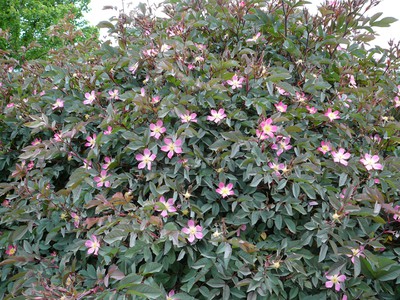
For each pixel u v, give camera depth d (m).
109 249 0.52
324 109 0.62
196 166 0.52
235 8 0.67
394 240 0.55
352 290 0.50
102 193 0.56
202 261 0.48
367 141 0.58
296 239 0.53
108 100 0.65
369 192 0.49
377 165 0.53
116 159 0.57
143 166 0.52
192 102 0.55
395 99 0.66
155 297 0.44
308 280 0.51
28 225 0.61
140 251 0.49
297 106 0.59
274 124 0.56
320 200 0.55
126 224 0.48
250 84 0.58
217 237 0.48
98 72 0.65
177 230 0.47
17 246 0.65
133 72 0.63
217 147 0.52
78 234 0.56
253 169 0.51
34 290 0.47
